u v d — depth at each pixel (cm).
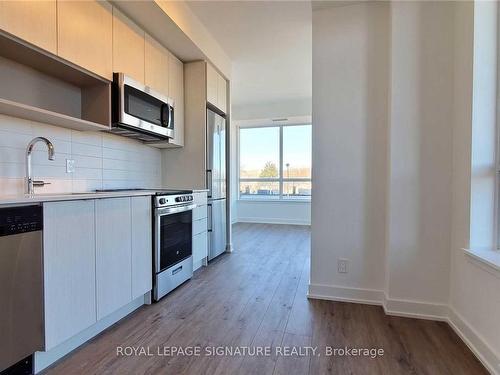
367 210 237
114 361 158
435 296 210
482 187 178
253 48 366
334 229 245
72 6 190
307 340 180
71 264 160
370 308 227
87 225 171
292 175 689
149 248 231
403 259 214
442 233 208
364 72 236
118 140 281
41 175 204
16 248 133
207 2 268
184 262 283
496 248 177
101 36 214
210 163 355
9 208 131
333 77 242
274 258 376
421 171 211
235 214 705
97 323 186
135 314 215
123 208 201
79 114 232
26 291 138
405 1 211
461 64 192
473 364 157
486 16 176
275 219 689
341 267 243
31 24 163
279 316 213
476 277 170
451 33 204
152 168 336
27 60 187
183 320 206
